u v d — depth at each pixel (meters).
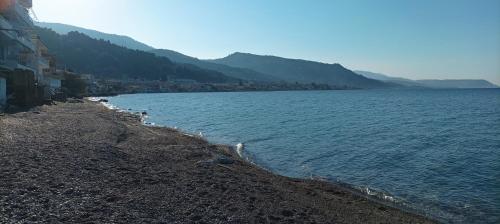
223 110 84.00
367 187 20.73
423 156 30.45
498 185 21.50
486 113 76.50
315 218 12.86
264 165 26.22
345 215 14.09
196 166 19.23
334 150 32.97
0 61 52.38
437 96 174.00
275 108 92.19
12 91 46.16
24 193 11.34
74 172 14.59
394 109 89.19
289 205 13.91
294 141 38.31
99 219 10.02
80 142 22.19
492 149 34.12
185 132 43.00
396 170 25.31
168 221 10.61
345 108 92.94
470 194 19.72
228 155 26.95
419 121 60.44
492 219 16.03
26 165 14.78
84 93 119.62
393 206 17.27
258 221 11.62
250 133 44.44
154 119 59.56
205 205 12.45
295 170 25.02
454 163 27.69
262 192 15.36
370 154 31.14
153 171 16.61
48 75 84.69
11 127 26.08
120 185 13.61
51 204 10.71
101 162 17.00
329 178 22.81
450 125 54.75
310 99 147.00
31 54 69.62
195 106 97.75
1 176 12.84
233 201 13.33
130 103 105.44
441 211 16.97
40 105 51.72
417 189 20.59
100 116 45.72
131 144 25.58
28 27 74.06
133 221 10.23
